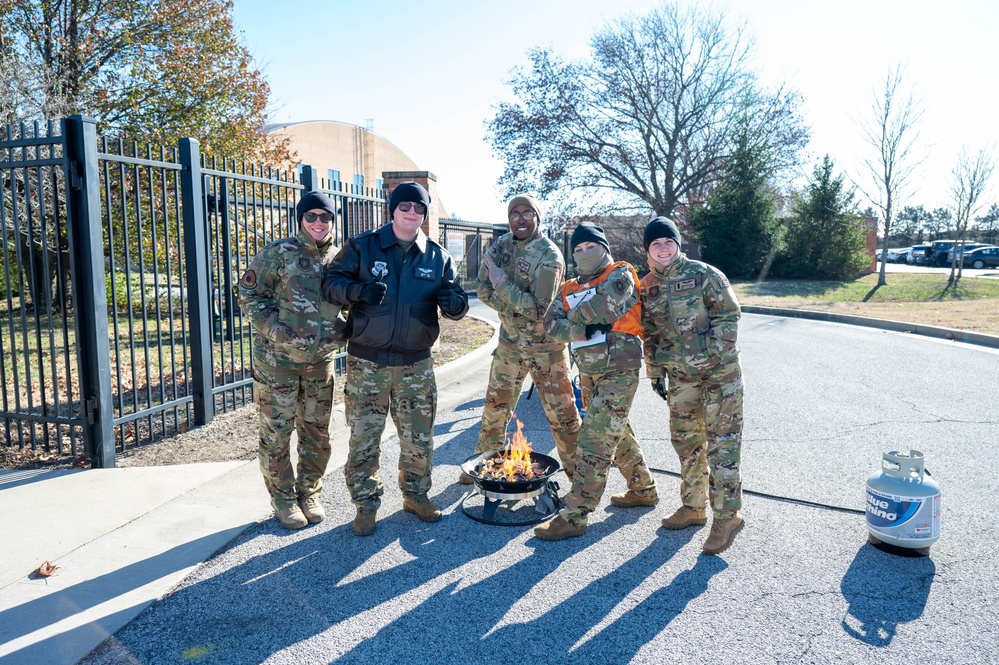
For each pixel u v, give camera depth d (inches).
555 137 1339.8
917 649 112.7
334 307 162.7
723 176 1211.2
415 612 124.8
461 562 144.5
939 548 150.5
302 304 156.5
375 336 156.3
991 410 274.5
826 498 180.1
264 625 120.4
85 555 143.5
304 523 161.2
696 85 1293.1
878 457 214.8
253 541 153.2
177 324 470.0
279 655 111.8
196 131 685.3
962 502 177.3
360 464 158.6
